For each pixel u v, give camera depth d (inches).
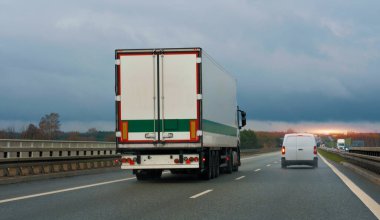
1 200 519.2
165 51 728.3
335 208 452.4
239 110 1156.5
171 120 724.7
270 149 4899.1
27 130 2529.5
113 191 617.0
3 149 815.7
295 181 780.0
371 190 624.4
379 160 743.1
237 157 1112.8
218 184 722.2
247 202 497.4
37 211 433.7
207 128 763.4
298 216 403.9
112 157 1274.6
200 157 740.0
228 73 978.1
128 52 733.9
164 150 745.0
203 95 735.1
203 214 414.6
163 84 727.7
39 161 902.4
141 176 813.9
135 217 398.0
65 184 737.0
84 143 1509.6
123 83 733.9
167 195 565.6
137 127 730.2
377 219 388.8
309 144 1213.7
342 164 1480.1
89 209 446.6
